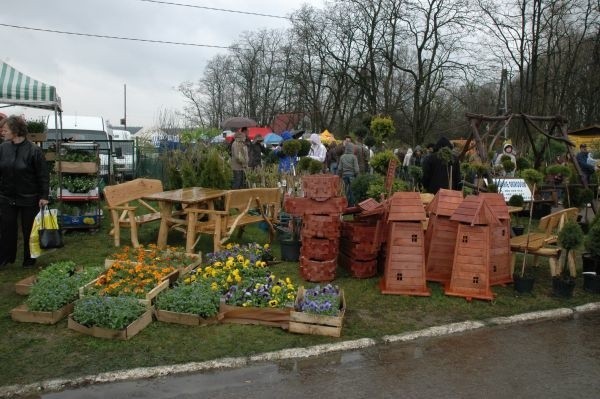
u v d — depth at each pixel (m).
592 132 24.94
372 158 7.39
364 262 6.54
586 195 9.67
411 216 5.97
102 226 9.46
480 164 8.94
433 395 3.78
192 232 7.02
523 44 28.14
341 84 38.00
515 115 10.17
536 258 7.55
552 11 26.86
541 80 31.20
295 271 6.75
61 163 8.68
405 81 35.03
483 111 36.47
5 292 5.59
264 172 10.34
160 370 3.97
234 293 5.16
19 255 7.21
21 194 6.33
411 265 6.03
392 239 6.02
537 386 3.98
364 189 8.22
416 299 5.90
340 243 7.13
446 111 37.16
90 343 4.38
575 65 31.50
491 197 6.65
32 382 3.75
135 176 18.16
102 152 15.07
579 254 8.55
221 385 3.84
